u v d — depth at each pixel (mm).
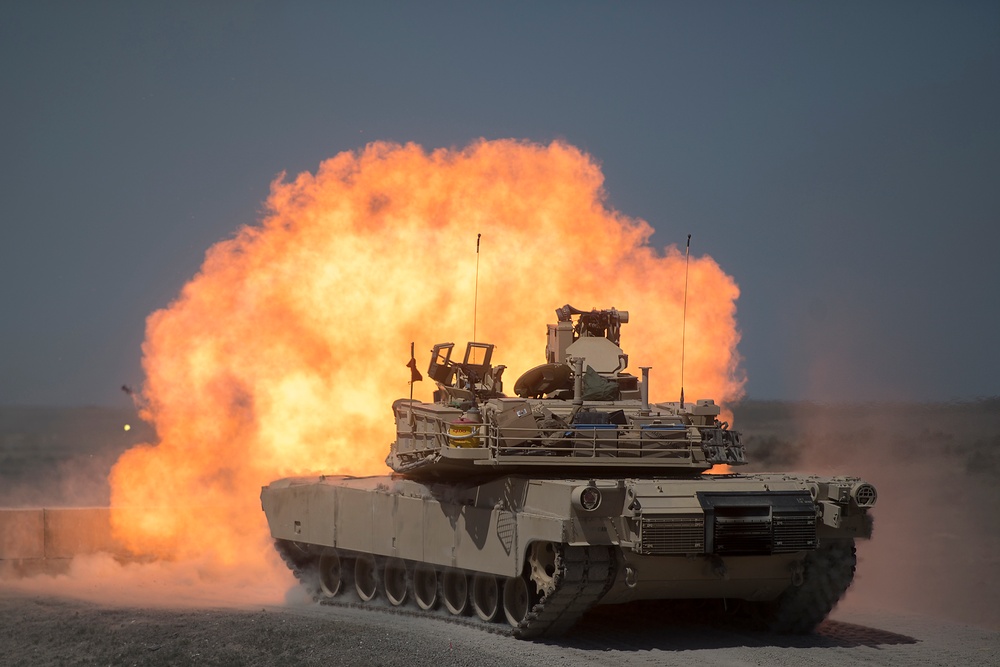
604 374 101812
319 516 111125
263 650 82688
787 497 85625
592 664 78062
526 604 88875
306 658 79688
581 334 105125
